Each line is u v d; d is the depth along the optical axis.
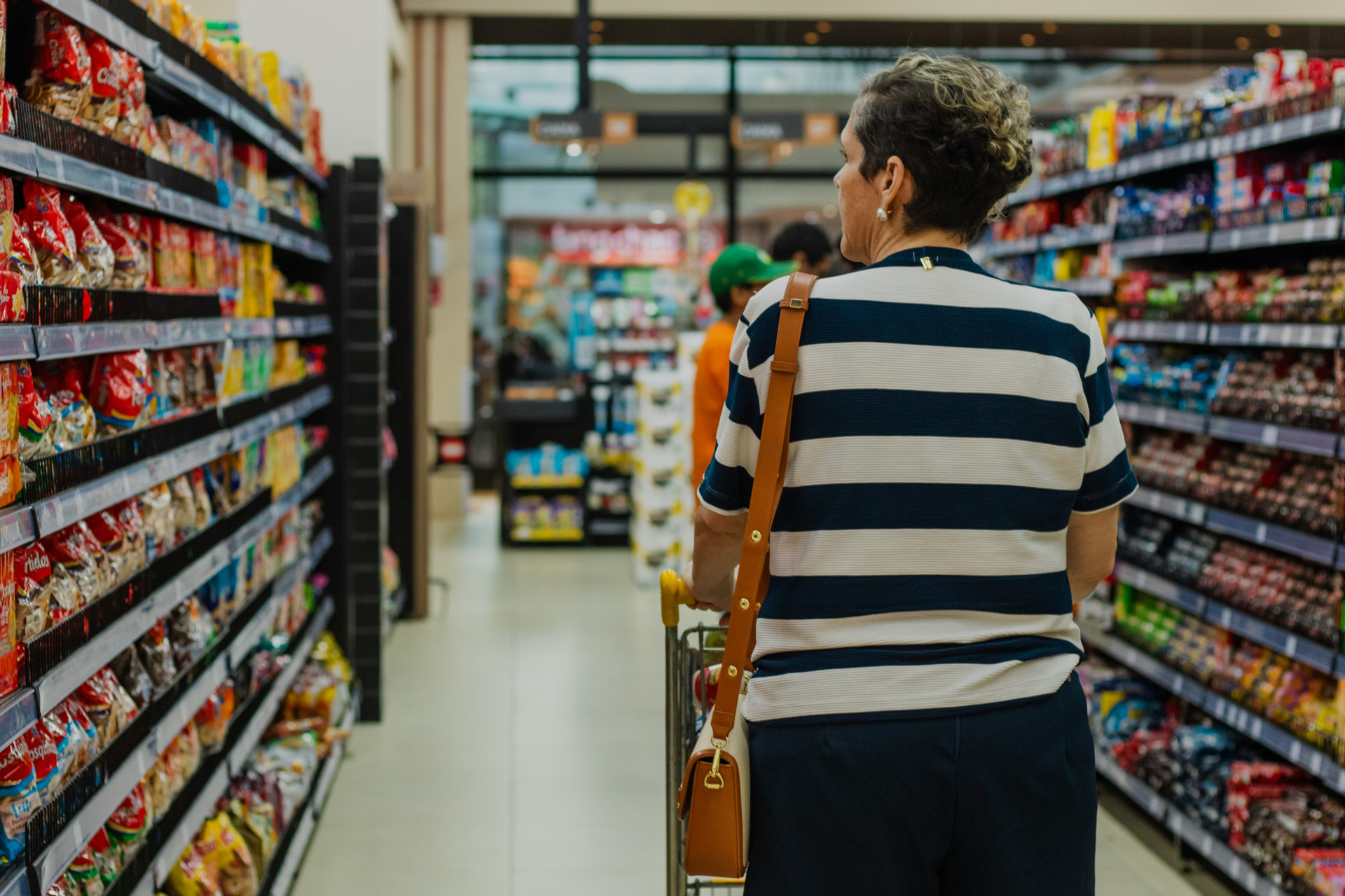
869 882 1.35
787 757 1.36
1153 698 4.10
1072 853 1.39
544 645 5.99
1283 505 3.15
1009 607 1.38
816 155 12.17
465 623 6.46
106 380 2.03
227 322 2.73
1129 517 4.23
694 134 9.71
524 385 9.70
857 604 1.36
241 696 2.92
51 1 1.74
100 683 1.93
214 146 2.83
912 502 1.36
